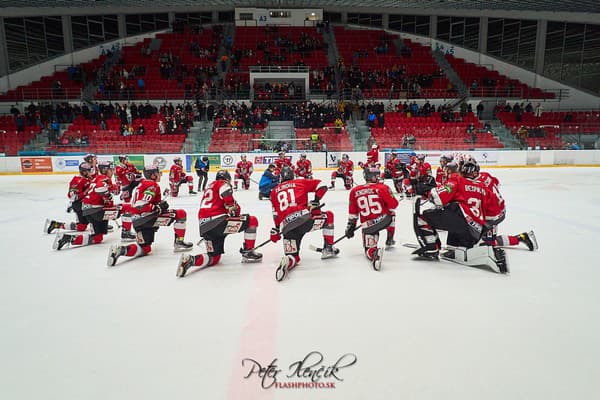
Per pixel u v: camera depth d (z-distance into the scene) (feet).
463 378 8.08
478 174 15.23
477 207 15.03
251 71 86.69
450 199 14.94
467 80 89.76
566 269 14.92
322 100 83.35
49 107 74.33
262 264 16.14
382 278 14.17
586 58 86.89
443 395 7.55
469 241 15.47
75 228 21.91
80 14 88.94
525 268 15.07
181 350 9.33
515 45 92.68
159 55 89.66
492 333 9.96
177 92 82.07
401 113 78.79
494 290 12.87
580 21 85.05
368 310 11.41
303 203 15.10
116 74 84.43
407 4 72.59
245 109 74.23
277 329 10.31
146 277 14.53
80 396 7.65
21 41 84.48
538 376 8.13
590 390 7.66
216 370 8.50
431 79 86.89
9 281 14.19
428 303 11.86
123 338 9.93
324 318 10.93
